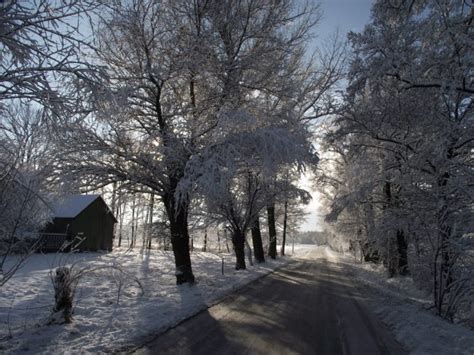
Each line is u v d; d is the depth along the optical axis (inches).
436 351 264.4
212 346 255.9
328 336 301.1
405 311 414.9
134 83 468.8
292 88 562.3
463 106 460.8
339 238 1863.9
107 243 1347.2
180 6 489.4
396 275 826.2
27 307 354.9
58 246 1050.1
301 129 472.7
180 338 271.1
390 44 426.6
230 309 386.6
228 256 1327.5
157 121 513.3
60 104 218.5
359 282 745.6
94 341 252.8
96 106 234.2
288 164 444.8
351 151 609.3
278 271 893.8
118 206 584.7
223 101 517.0
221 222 840.9
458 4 412.2
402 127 512.7
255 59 522.9
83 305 367.6
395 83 469.4
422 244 592.7
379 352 263.1
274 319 351.3
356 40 451.5
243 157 436.5
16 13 197.6
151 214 774.5
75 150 441.1
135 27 454.9
